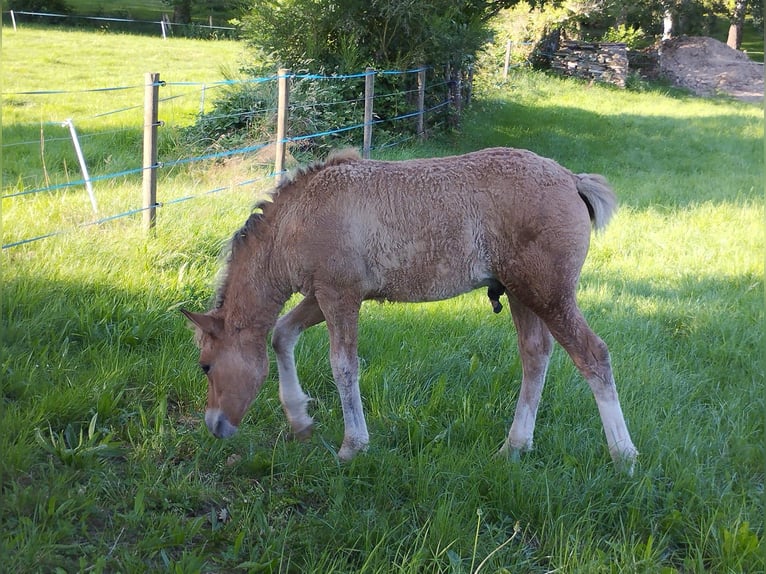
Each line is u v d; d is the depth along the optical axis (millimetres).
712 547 3385
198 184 8703
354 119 11648
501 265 3844
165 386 4434
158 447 3893
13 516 3213
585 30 28516
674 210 9680
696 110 20062
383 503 3633
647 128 16594
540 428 4406
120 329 4918
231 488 3730
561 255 3789
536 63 23703
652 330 5863
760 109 21406
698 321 6008
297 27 12234
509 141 14016
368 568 3162
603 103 19578
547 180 3812
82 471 3600
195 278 5754
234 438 4070
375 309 5762
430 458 3967
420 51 12648
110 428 4039
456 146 13250
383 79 12438
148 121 6301
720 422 4535
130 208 7191
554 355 5219
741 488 3840
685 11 33625
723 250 7961
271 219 3963
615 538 3477
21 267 5371
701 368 5270
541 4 16594
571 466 3945
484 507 3596
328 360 4910
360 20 12422
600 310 6145
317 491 3697
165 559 3094
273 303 4008
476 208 3770
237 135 10703
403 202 3766
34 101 12961
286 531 3301
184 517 3432
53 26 26734
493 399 4660
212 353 3934
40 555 2977
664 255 7824
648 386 4844
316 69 12109
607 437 3965
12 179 8273
